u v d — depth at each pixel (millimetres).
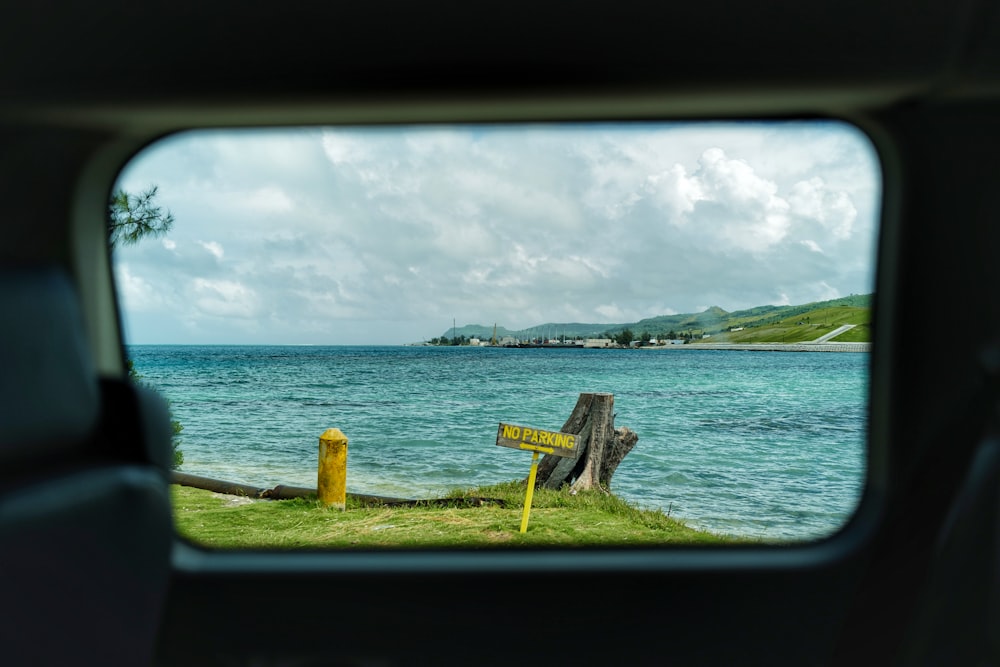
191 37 2188
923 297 2381
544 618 2451
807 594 2441
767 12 2141
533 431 6035
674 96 2262
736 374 64625
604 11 2166
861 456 2551
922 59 2129
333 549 2572
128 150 2465
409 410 42062
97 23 2162
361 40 2197
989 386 1919
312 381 54969
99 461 1418
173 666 2463
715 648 2465
